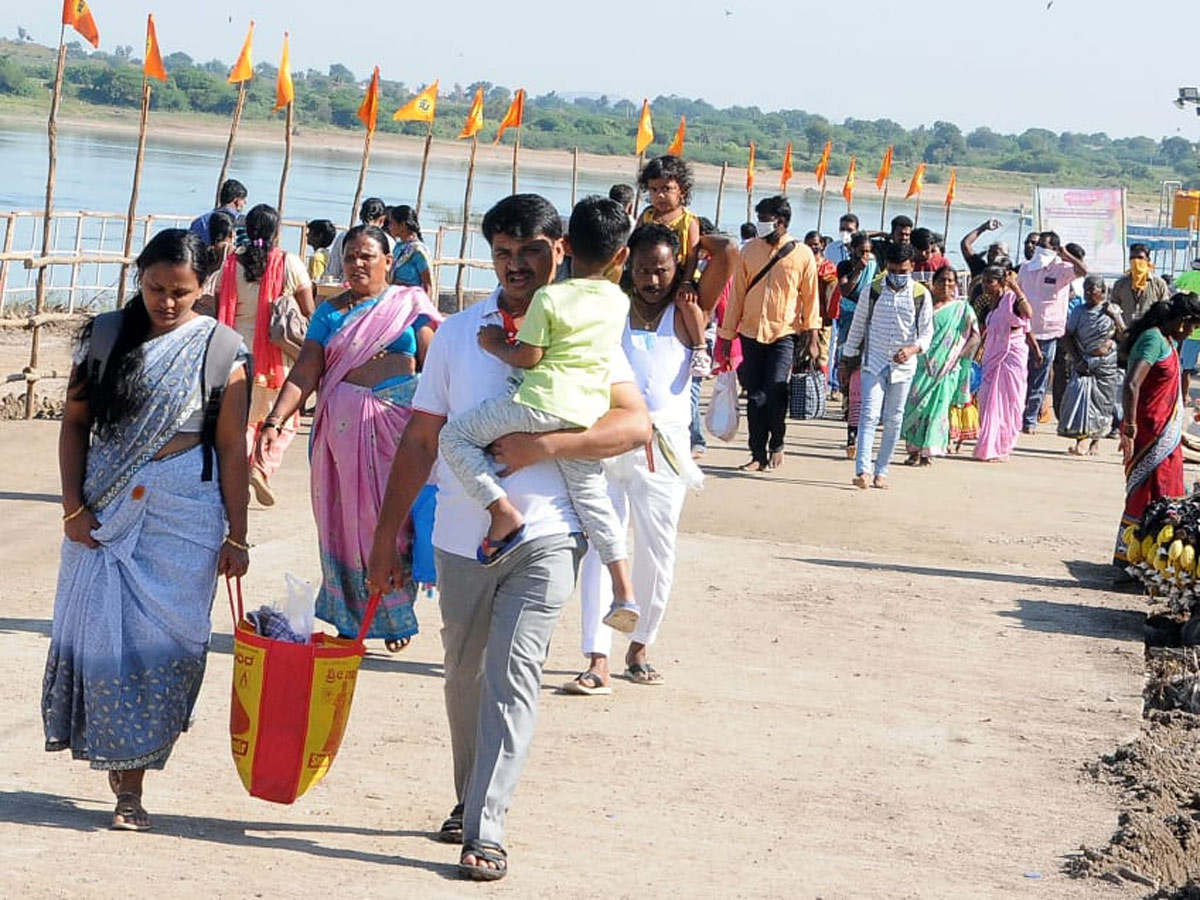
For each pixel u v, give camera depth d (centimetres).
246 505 777
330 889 705
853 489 1969
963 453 2406
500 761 740
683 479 1066
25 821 769
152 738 752
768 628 1269
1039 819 887
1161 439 1486
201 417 762
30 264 2103
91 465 756
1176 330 1502
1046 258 2725
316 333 1086
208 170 9356
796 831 844
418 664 1114
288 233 5225
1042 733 1046
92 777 862
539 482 751
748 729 1016
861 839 838
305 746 757
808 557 1548
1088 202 4050
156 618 752
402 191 8944
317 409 1088
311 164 11831
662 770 928
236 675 765
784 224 2009
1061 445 2609
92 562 754
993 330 2323
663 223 1092
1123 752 1002
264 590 1267
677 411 1050
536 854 778
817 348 2128
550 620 751
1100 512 1942
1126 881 796
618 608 771
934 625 1315
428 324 1091
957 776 952
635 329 1045
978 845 841
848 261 2550
